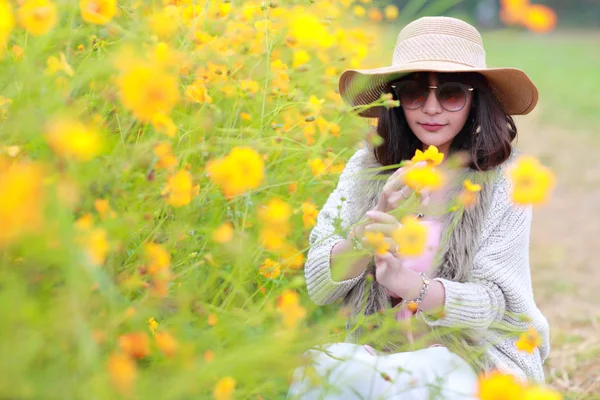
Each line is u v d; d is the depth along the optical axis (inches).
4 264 57.9
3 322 50.6
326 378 71.9
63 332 54.2
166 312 76.0
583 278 194.7
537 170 68.0
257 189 85.3
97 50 85.7
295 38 97.2
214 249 77.2
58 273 60.0
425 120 93.4
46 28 61.4
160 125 73.7
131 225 67.9
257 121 95.4
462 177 93.0
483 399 59.7
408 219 73.2
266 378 77.0
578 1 1069.1
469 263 89.2
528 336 77.6
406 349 86.7
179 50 87.0
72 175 54.3
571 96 494.9
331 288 91.6
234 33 97.4
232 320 71.3
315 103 92.7
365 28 155.0
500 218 91.0
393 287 84.4
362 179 97.0
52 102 62.8
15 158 63.8
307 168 93.8
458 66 93.4
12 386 49.6
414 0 111.6
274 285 86.0
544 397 58.6
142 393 55.1
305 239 110.1
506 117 99.0
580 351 145.0
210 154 86.7
